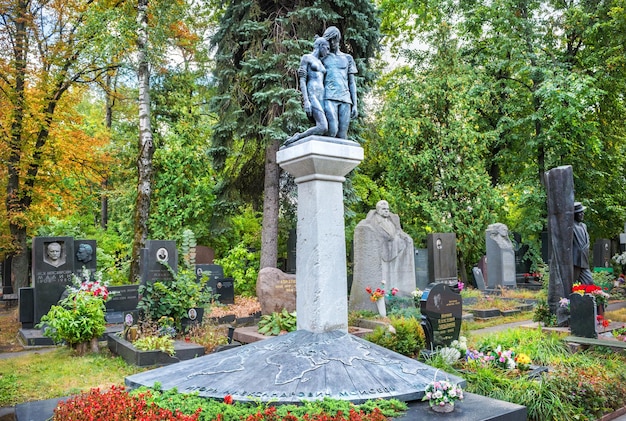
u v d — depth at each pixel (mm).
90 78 22984
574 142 25297
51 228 24031
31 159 19578
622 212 27234
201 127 25375
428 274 19297
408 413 5418
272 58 17172
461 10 28109
